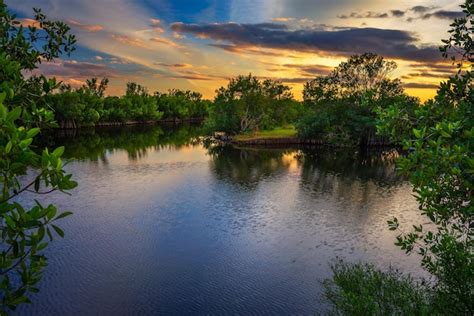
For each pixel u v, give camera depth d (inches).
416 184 215.9
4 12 231.1
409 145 211.9
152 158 2386.8
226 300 708.0
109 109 5423.2
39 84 221.3
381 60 3097.9
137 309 673.6
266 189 1594.5
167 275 807.7
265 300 708.0
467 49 249.1
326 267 848.9
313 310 665.6
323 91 3248.0
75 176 1809.8
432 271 351.3
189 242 999.0
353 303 448.8
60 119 4670.3
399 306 452.1
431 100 242.2
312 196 1481.3
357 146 3102.9
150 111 6136.8
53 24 291.9
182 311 669.9
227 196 1472.7
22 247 137.7
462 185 213.0
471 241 312.7
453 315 332.2
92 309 667.4
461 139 215.0
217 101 3646.7
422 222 1149.1
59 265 840.3
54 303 683.4
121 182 1695.4
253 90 3612.2
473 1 237.6
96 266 841.5
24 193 1378.0
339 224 1148.5
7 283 149.3
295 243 996.6
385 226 1122.7
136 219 1180.5
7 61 189.3
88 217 1187.9
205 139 3565.5
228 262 878.4
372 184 1700.3
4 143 130.3
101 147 2898.6
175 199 1419.8
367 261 871.7
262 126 3821.4
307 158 2458.2
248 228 1114.7
